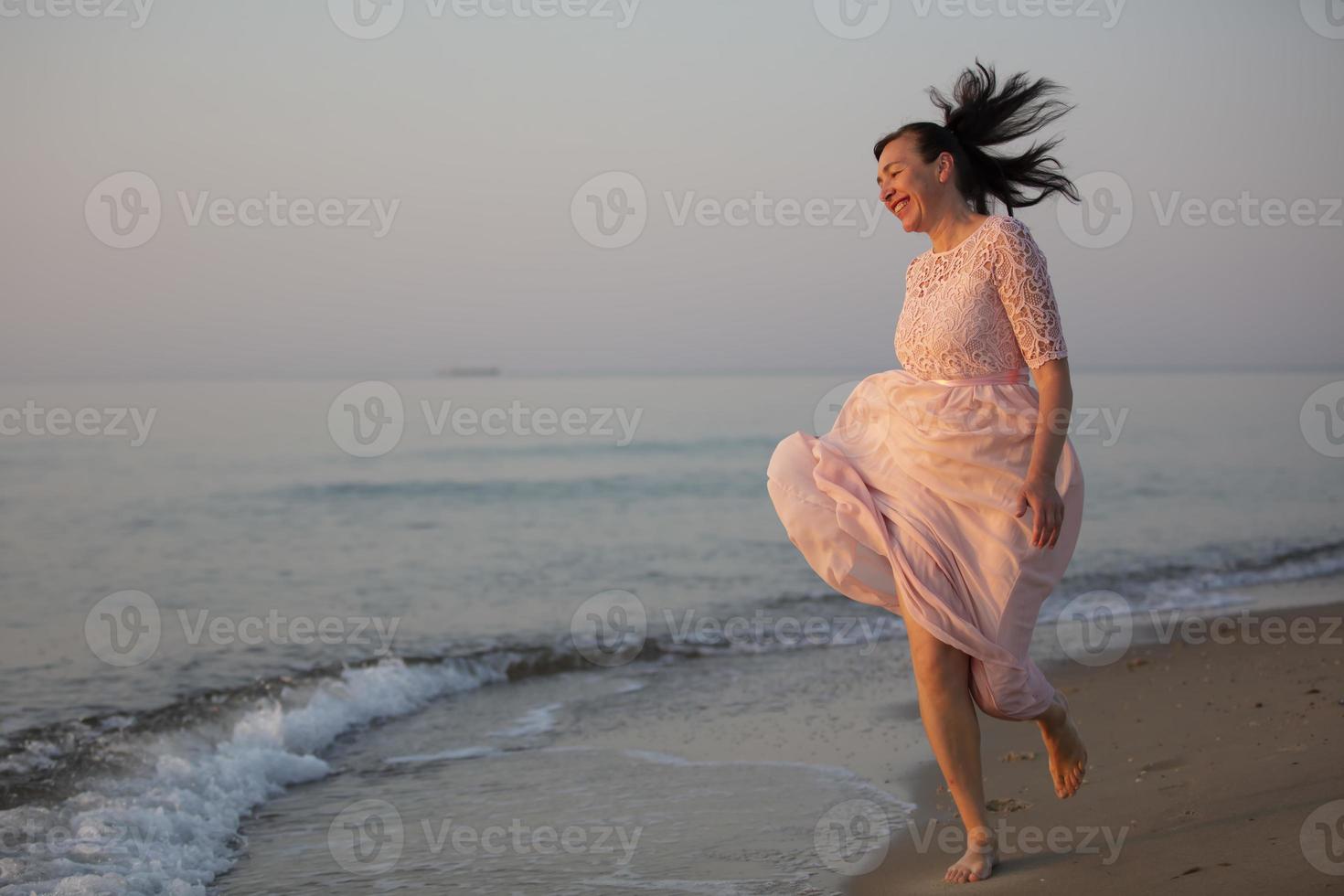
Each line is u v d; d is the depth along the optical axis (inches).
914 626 110.8
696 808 156.7
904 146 116.3
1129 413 1226.6
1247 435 1016.9
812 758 183.3
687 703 233.9
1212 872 103.4
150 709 224.4
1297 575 397.4
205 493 660.7
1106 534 513.3
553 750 198.8
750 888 122.0
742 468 816.3
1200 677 221.0
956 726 110.3
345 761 196.5
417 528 561.3
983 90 118.2
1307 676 212.1
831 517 113.8
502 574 421.7
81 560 448.1
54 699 233.9
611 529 557.6
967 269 112.0
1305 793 125.0
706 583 400.2
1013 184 121.5
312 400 1248.2
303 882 134.8
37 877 135.4
